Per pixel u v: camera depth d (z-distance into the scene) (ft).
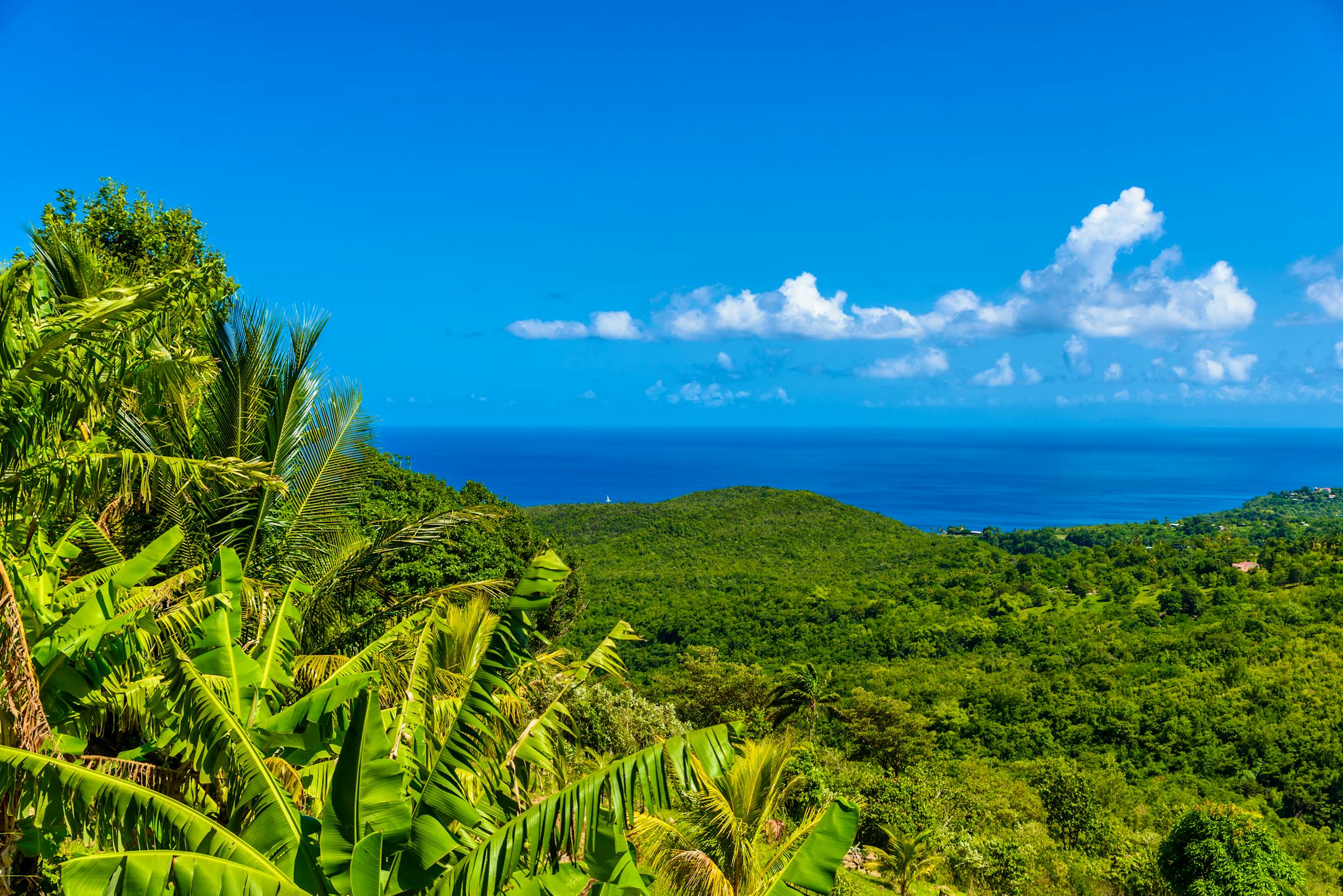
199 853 10.21
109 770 14.52
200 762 13.98
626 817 11.69
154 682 15.57
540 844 11.25
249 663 15.62
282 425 23.98
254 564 24.14
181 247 37.40
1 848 13.14
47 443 14.20
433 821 11.74
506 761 15.28
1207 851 53.83
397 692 19.26
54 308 15.42
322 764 16.48
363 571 26.89
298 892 10.41
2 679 11.69
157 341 17.76
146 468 14.51
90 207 36.52
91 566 22.17
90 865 9.75
